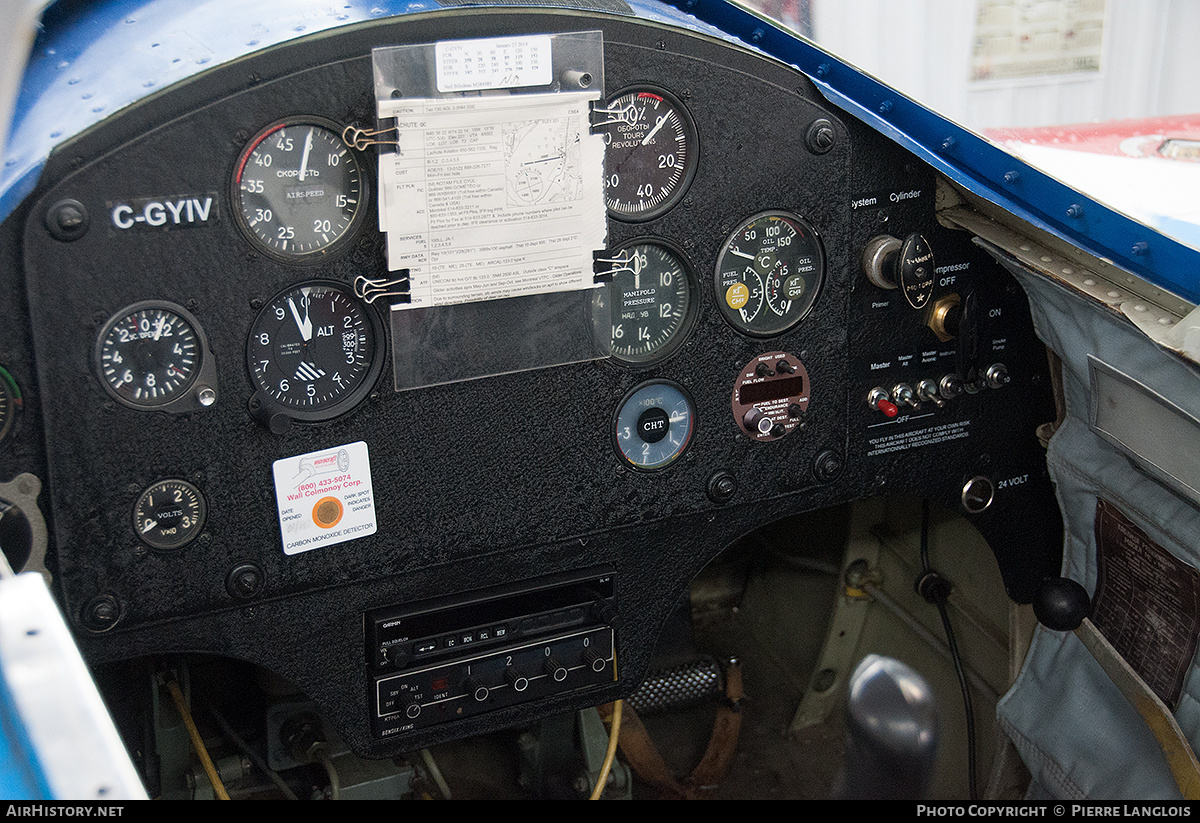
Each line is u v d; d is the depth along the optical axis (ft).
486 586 2.24
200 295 1.85
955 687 2.97
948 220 2.39
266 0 2.00
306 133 1.85
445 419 2.09
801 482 2.47
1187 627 2.19
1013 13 5.67
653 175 2.14
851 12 5.57
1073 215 2.16
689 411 2.31
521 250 2.02
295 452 1.99
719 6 2.34
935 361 2.50
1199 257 1.94
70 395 1.81
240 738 2.54
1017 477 2.65
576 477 2.24
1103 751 2.44
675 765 3.00
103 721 0.94
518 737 2.70
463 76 1.88
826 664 3.18
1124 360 2.13
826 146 2.24
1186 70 6.10
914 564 3.00
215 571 1.99
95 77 1.86
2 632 0.99
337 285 1.94
